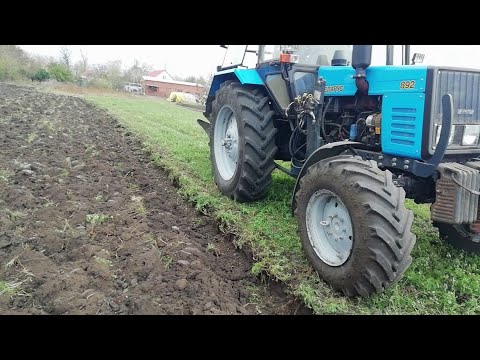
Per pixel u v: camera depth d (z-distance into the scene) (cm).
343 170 326
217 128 571
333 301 318
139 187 604
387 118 366
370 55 373
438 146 328
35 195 497
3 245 360
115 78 4700
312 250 358
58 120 1134
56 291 299
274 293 354
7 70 3206
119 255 369
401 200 308
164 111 2008
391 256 297
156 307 293
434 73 335
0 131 878
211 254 411
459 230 390
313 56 492
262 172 492
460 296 347
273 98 483
